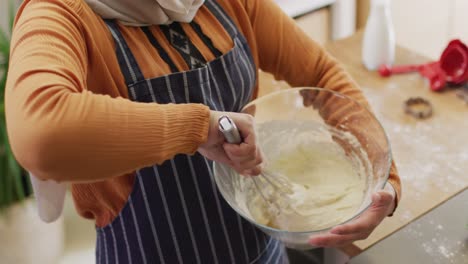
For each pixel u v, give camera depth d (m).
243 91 1.05
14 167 1.91
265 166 1.01
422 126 1.47
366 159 1.01
